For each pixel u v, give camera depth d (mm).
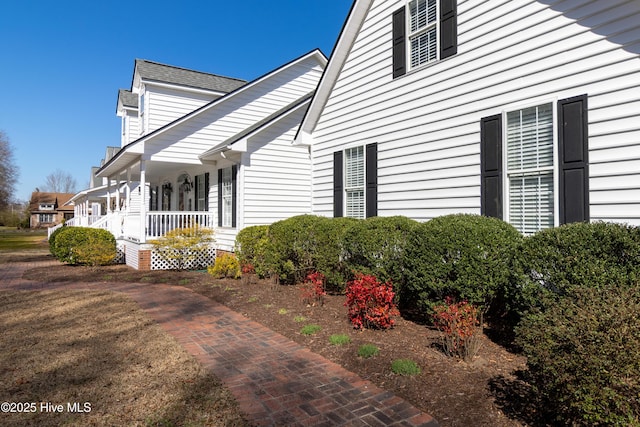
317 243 7453
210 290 8312
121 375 3926
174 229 11969
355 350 4383
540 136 5180
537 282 3926
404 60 7438
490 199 5754
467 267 4516
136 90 15406
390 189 7734
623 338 2426
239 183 11469
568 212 4793
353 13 8406
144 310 6688
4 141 45406
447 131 6535
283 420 2986
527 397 3113
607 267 3416
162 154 12148
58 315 6402
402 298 6074
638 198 4238
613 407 2316
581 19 4758
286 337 5090
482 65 5957
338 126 9273
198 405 3260
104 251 12500
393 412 3070
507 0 5617
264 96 14477
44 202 62594
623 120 4375
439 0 6738
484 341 4562
